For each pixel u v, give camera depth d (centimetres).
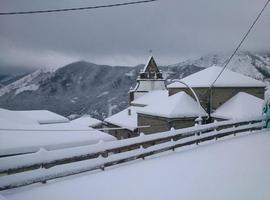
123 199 711
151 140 1187
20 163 797
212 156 1123
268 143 1356
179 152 1226
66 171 880
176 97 2855
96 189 780
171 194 735
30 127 1906
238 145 1330
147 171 940
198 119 1809
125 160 1148
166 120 2662
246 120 1758
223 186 781
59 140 1619
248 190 746
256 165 976
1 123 1886
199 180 834
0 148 1381
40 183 831
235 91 2847
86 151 953
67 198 719
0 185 752
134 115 4284
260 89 2964
